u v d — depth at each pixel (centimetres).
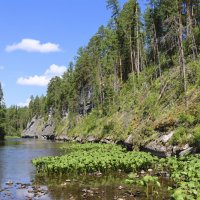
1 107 10150
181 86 3528
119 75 7194
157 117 3456
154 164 2330
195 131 2569
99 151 3234
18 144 6869
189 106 3016
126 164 2248
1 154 4147
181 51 3403
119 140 4322
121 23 6366
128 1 6091
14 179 2180
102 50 7869
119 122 5000
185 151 2541
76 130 8219
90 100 9075
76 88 9694
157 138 3075
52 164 2244
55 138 10500
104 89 7669
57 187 1841
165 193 1600
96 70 8144
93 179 2052
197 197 1226
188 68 3684
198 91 3156
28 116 17388
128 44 6531
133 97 5044
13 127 18450
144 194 1599
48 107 13750
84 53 9181
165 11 5225
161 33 5388
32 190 1769
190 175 1617
